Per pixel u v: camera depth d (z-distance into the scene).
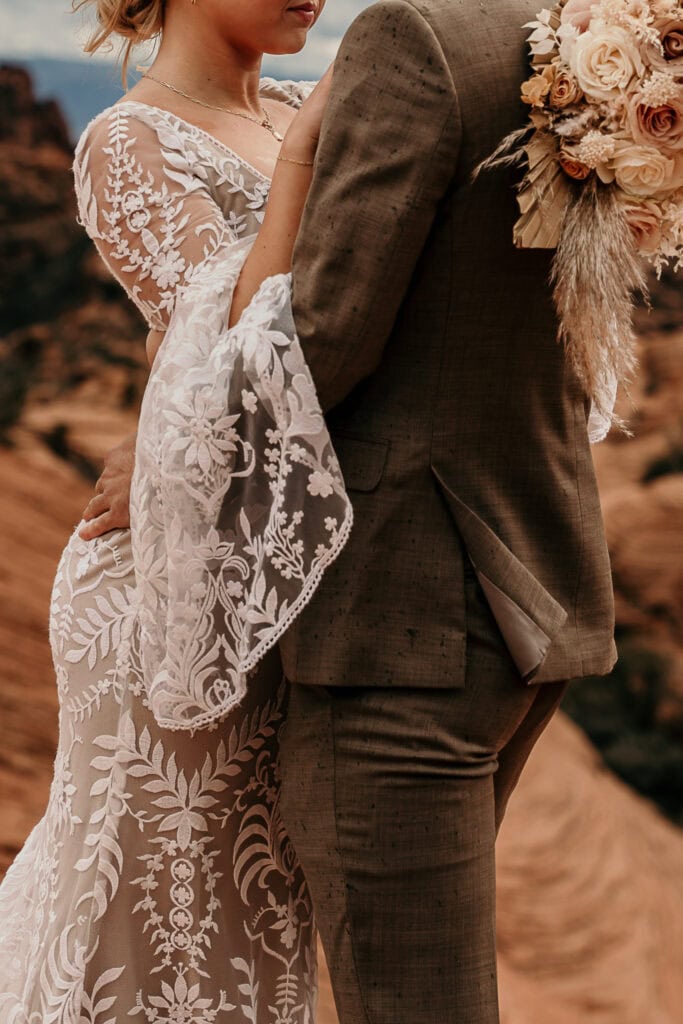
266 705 1.90
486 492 1.62
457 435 1.60
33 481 9.25
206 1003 1.86
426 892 1.61
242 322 1.61
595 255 1.49
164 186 1.83
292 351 1.56
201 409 1.63
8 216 24.39
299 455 1.57
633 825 10.51
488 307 1.57
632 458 18.59
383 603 1.61
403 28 1.53
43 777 6.10
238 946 1.90
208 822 1.87
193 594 1.66
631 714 16.23
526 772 9.59
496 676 1.62
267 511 1.64
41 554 8.31
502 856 8.31
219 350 1.63
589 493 1.72
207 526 1.66
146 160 1.85
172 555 1.67
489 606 1.62
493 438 1.62
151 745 1.86
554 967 7.54
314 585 1.58
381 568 1.61
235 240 1.86
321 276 1.54
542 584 1.66
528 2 1.61
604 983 7.43
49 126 26.38
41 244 24.03
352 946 1.62
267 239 1.66
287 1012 1.94
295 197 1.65
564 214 1.52
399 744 1.61
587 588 1.70
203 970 1.87
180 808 1.86
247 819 1.90
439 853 1.61
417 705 1.62
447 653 1.61
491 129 1.52
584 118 1.48
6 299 22.05
